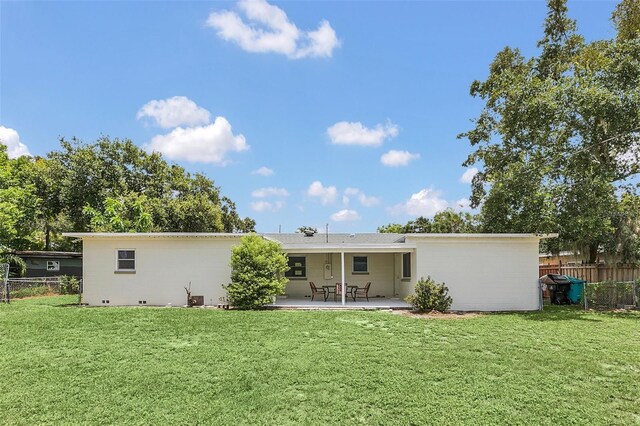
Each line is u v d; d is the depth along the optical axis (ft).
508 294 49.01
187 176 121.60
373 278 64.95
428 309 46.06
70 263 85.92
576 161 55.77
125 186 104.06
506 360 24.63
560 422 16.39
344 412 17.26
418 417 16.80
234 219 138.00
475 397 18.81
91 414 17.13
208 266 51.42
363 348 27.50
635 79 50.65
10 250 75.25
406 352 26.48
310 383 20.53
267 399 18.56
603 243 55.83
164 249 51.72
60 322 36.17
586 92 50.98
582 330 34.35
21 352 26.48
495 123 72.38
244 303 47.80
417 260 49.16
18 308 46.50
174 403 18.19
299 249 51.49
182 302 51.19
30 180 100.07
